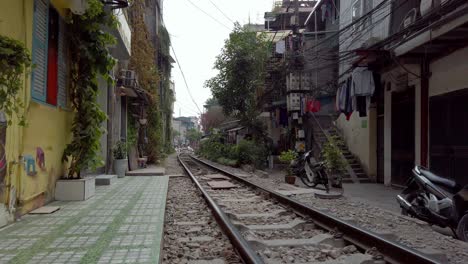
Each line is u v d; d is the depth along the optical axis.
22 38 6.34
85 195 8.38
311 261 4.73
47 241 4.89
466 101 10.33
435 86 11.76
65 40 8.59
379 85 14.29
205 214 7.79
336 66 21.88
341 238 5.86
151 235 5.21
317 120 22.05
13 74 5.31
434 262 3.95
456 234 6.59
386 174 15.12
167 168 23.41
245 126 25.89
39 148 7.14
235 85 25.05
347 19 19.34
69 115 8.95
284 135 26.98
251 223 7.11
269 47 25.72
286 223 7.09
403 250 4.47
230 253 4.97
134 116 20.78
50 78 7.68
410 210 7.67
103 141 13.92
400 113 14.09
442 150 11.39
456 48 10.58
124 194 9.38
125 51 14.19
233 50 24.81
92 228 5.62
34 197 6.97
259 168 23.92
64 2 7.93
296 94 21.33
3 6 5.74
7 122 5.61
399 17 13.70
